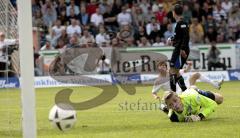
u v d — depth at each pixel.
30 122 20.62
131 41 68.06
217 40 73.06
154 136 25.89
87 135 26.53
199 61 67.44
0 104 43.25
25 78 20.59
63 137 25.98
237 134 25.91
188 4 74.38
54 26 67.50
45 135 26.69
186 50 35.62
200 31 72.00
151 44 69.56
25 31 20.59
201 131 26.92
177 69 35.66
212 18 73.94
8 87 55.00
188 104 30.06
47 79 61.19
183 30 35.41
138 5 72.81
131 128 28.83
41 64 62.16
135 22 71.12
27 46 20.59
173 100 29.59
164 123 30.23
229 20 75.12
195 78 37.56
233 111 35.12
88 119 33.12
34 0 70.25
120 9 72.12
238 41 72.19
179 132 26.81
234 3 76.81
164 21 70.38
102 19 71.12
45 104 43.41
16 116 35.47
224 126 28.38
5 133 27.84
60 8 70.69
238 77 66.56
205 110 30.52
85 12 71.12
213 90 52.34
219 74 65.75
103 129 28.66
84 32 65.50
